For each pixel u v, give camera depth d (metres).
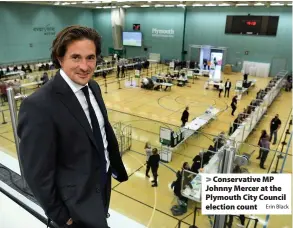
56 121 1.05
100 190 1.25
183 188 5.66
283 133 10.99
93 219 1.15
